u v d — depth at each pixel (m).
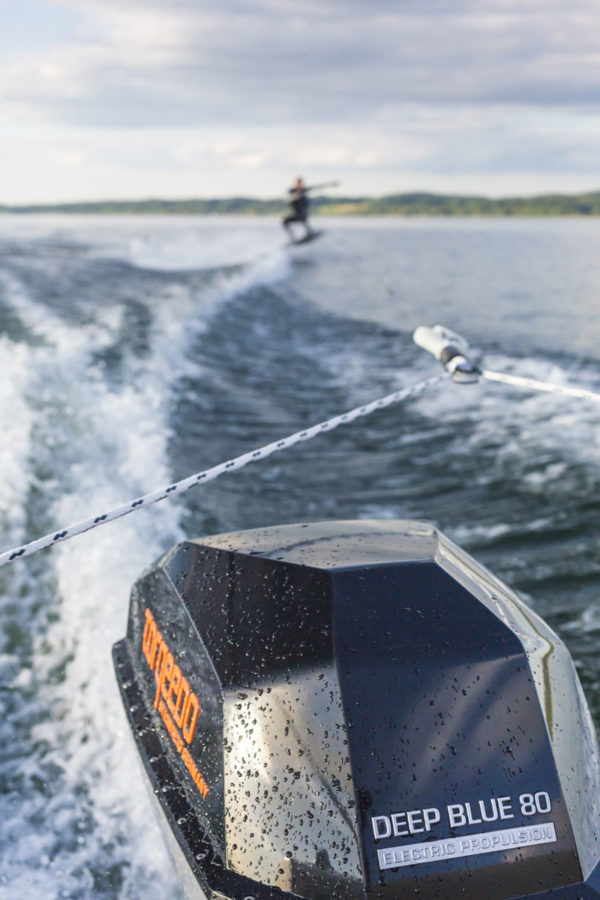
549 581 3.79
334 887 1.52
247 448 5.68
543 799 1.62
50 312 10.84
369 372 8.55
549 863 1.57
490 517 4.56
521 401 7.09
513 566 3.95
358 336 11.09
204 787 1.79
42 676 2.81
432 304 14.94
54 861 2.08
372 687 1.69
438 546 2.15
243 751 1.73
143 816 2.24
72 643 2.99
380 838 1.53
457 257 28.73
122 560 3.58
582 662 3.10
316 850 1.56
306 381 8.08
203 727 1.85
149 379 7.03
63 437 5.11
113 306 11.54
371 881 1.50
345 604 1.82
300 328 11.77
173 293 13.30
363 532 2.30
